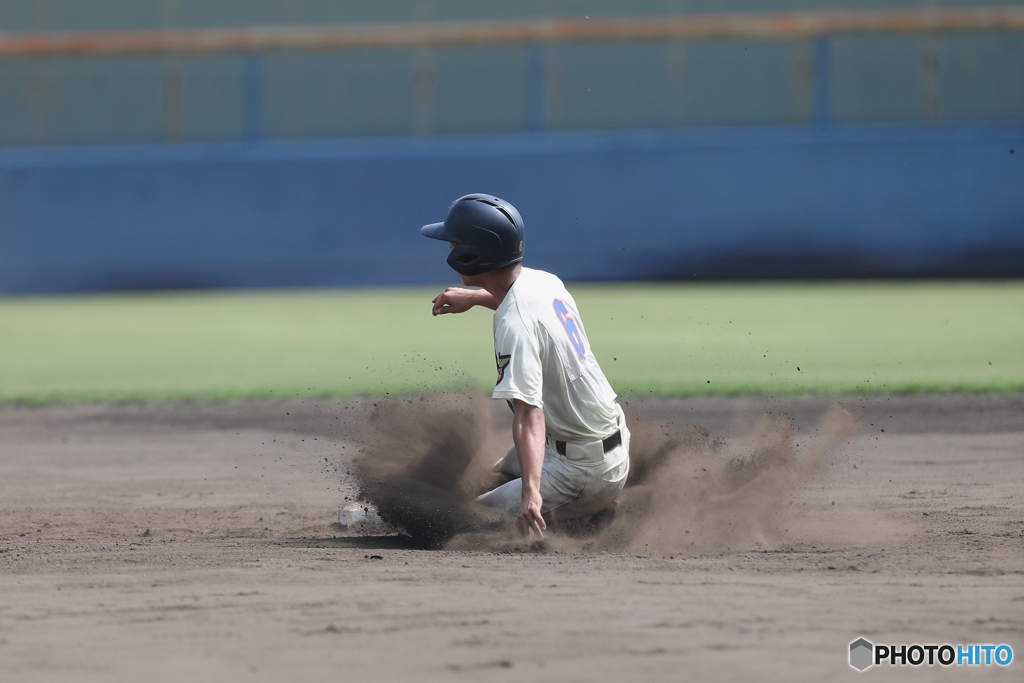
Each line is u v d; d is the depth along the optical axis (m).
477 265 13.87
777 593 11.09
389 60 95.62
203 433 26.80
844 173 78.56
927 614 10.24
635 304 61.88
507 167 81.19
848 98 92.62
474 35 86.81
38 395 32.97
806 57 91.62
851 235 78.88
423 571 12.23
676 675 8.58
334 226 82.00
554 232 81.25
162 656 9.20
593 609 10.45
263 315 60.97
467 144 81.31
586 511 14.45
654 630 9.74
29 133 97.94
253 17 98.88
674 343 43.91
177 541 14.80
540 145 80.81
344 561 12.89
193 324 56.53
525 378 13.16
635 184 80.44
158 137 97.56
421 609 10.50
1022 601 10.75
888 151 77.94
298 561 12.92
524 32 86.62
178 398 31.86
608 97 94.62
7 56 89.44
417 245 81.94
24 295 82.12
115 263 82.06
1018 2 94.44
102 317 61.75
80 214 81.75
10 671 8.88
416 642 9.45
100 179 81.62
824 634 9.62
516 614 10.30
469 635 9.64
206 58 96.62
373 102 95.94
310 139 96.50
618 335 47.19
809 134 78.94
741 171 79.56
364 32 87.25
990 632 9.70
